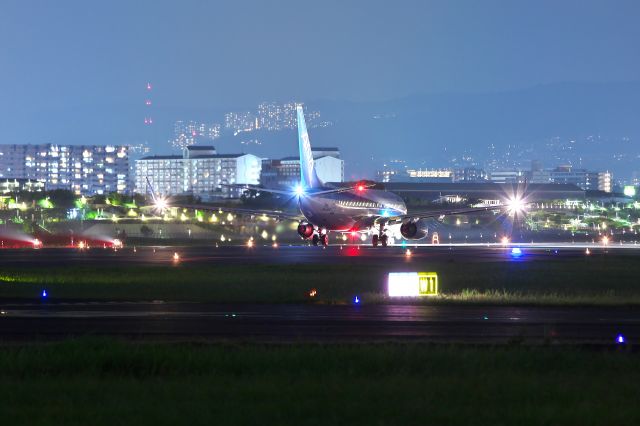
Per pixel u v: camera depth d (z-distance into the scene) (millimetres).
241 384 47500
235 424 39062
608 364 54000
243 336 68500
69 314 84312
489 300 97375
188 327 74125
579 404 42844
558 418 39969
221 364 52844
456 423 39375
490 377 49406
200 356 54625
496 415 40562
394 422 39531
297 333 70438
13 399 43812
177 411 41188
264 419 39875
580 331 72875
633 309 91438
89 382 47906
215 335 69062
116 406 42250
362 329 73125
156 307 91438
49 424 38781
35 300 98250
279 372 51250
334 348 58594
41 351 56219
